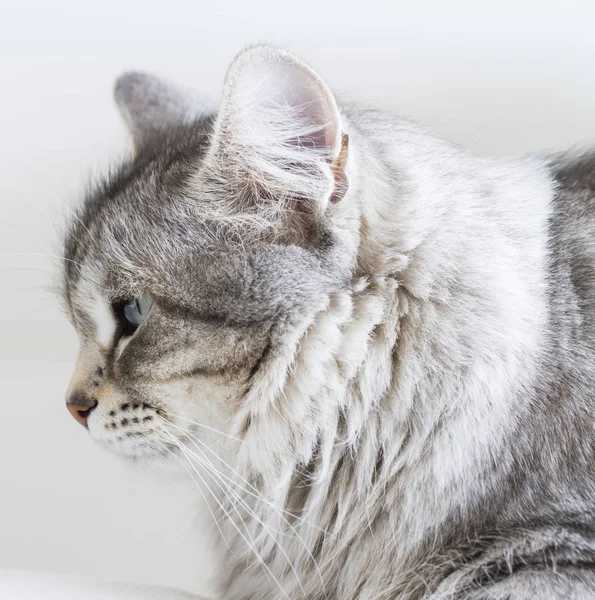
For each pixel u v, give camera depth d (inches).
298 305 19.4
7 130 27.6
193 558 25.3
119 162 22.5
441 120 27.4
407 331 19.6
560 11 25.6
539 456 19.2
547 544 18.7
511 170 21.5
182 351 19.8
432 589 19.1
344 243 19.3
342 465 20.1
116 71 27.1
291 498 20.4
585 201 21.0
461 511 19.3
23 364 31.9
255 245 19.5
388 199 19.8
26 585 19.2
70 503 27.0
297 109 19.1
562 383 19.5
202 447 20.6
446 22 26.0
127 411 20.4
